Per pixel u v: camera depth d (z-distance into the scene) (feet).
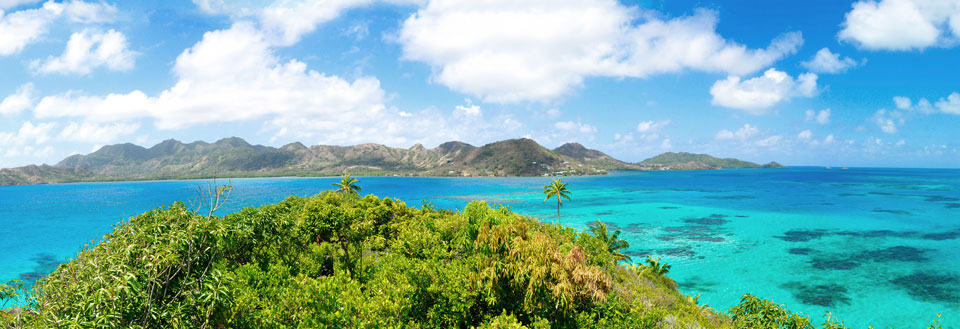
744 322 89.25
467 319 83.30
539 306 75.10
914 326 180.14
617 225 443.32
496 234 82.84
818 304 205.36
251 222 90.43
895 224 424.46
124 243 47.85
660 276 216.95
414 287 80.53
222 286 51.49
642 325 83.10
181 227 53.01
